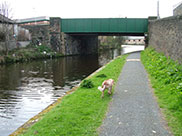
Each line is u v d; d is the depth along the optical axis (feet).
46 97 45.75
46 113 24.38
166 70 40.57
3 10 136.15
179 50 43.91
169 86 31.63
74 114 22.82
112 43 252.83
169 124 19.88
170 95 27.78
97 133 18.56
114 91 32.73
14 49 125.59
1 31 122.42
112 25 130.93
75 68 88.02
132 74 46.96
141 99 28.09
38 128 19.88
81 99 28.58
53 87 55.16
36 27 148.66
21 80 64.28
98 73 50.31
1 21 123.75
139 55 100.17
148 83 37.45
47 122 21.04
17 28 151.84
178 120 20.51
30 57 118.21
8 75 72.59
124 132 18.67
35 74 74.28
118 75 46.44
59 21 140.36
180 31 43.57
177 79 33.17
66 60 118.83
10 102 42.22
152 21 100.53
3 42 116.26
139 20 126.62
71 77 68.54
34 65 97.40
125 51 193.98
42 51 133.18
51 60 118.62
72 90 35.42
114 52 184.75
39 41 148.36
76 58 130.41
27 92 50.03
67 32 140.87
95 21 133.28
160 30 70.90
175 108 23.43
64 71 80.53
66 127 19.62
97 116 22.35
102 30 132.77
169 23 54.85
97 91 32.86
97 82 39.45
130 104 26.14
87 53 175.01
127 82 38.86
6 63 102.53
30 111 36.94
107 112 23.58
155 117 21.74
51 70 82.94
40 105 40.14
